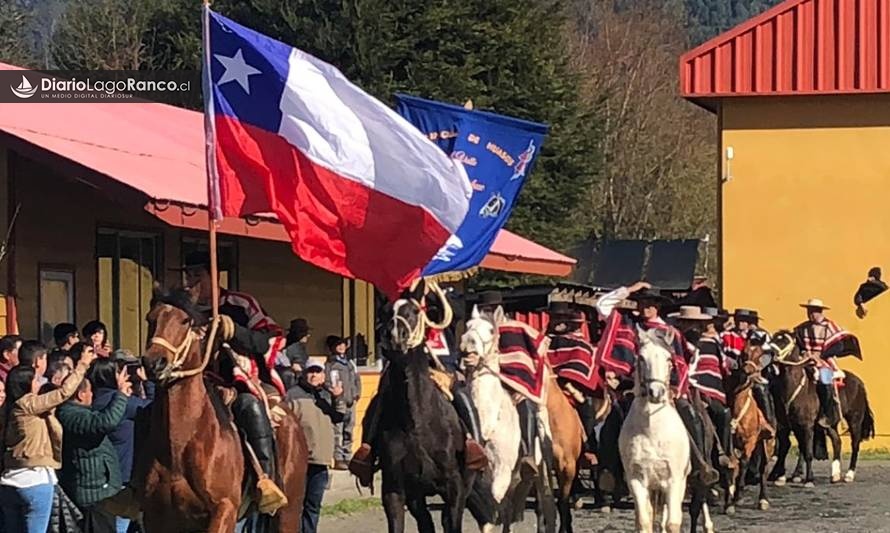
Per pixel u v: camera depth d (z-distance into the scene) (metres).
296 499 12.22
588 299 32.19
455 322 14.78
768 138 31.16
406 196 11.10
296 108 10.81
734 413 19.95
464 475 12.48
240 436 10.58
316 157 10.89
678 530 13.97
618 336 16.97
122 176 15.36
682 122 55.00
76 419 11.65
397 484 12.24
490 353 13.45
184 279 11.14
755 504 20.94
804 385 23.52
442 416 12.26
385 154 11.05
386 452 12.20
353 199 11.05
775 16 30.88
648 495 14.09
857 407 24.83
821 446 24.98
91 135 17.94
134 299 18.89
